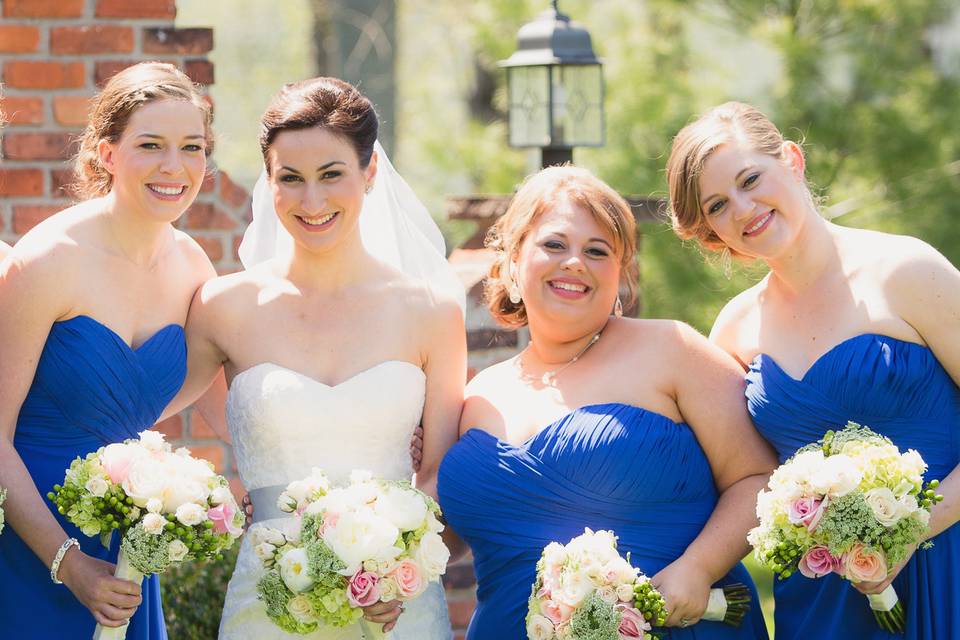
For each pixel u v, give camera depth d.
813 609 4.74
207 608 6.04
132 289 4.98
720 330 5.07
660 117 10.70
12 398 4.80
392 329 4.98
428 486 5.04
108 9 6.81
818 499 4.27
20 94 6.79
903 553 4.27
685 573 4.55
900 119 10.52
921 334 4.60
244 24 20.48
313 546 4.32
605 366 4.82
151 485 4.33
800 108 10.62
